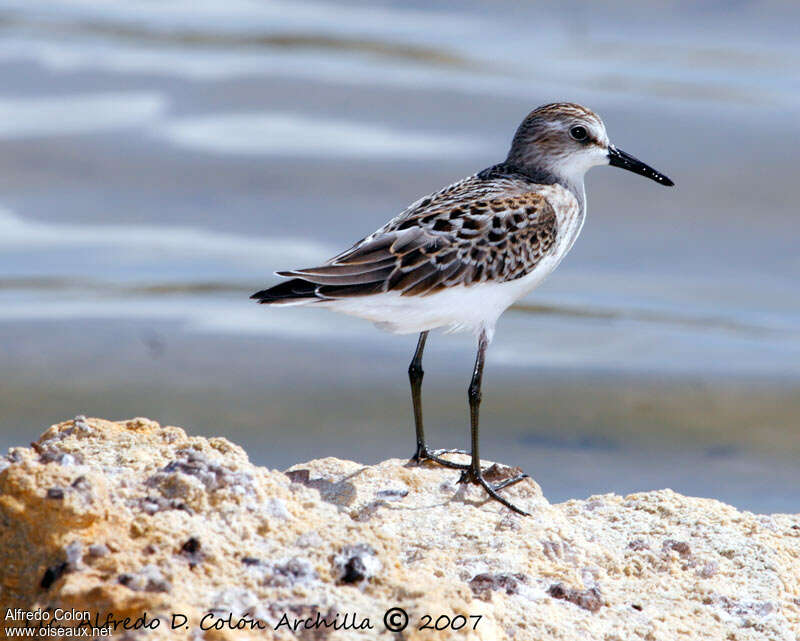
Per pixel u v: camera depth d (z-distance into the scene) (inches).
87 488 267.7
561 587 308.0
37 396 570.9
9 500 264.4
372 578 267.0
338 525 283.9
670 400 581.0
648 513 368.8
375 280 377.4
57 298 678.5
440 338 645.9
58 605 246.8
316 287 373.1
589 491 492.7
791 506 482.9
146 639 235.1
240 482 287.9
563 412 570.9
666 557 338.6
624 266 748.0
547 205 410.9
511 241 395.2
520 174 431.5
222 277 710.5
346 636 247.3
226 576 260.4
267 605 253.9
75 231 761.6
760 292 716.7
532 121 435.5
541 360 625.3
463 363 619.8
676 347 640.4
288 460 515.5
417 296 382.9
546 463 519.8
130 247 742.5
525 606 295.1
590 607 305.4
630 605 313.4
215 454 302.2
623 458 522.6
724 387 599.5
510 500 362.3
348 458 517.0
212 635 239.6
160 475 286.0
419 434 394.3
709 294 711.7
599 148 437.4
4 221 764.0
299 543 274.5
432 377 605.0
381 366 611.5
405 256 380.8
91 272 711.7
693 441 543.2
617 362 621.6
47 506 263.1
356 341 636.7
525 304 694.5
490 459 522.0
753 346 647.8
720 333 661.3
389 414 564.1
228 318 659.4
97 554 257.6
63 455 291.1
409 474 370.3
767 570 337.7
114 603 243.4
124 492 278.7
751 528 359.9
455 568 308.2
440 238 385.7
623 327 665.6
